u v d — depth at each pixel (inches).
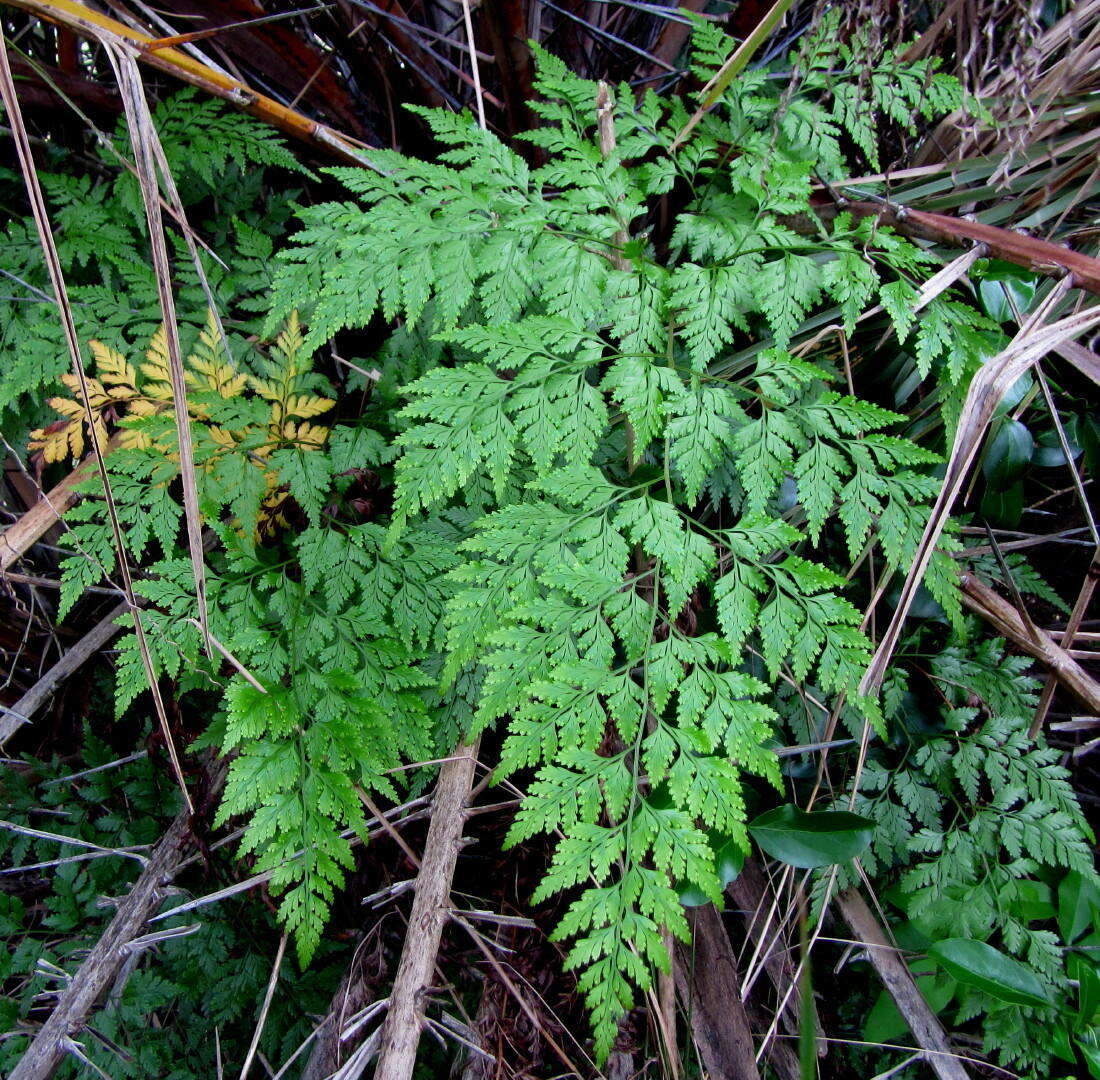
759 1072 30.6
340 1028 29.3
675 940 29.5
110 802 34.4
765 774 24.9
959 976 28.9
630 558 29.5
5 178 31.2
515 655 25.3
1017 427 29.2
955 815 31.2
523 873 31.4
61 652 35.5
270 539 31.1
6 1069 31.4
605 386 26.0
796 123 28.8
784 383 26.1
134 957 32.1
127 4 30.7
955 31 30.0
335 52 32.6
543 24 36.8
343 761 27.2
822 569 25.6
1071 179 28.3
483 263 26.8
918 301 25.9
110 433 31.7
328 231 27.5
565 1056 29.1
